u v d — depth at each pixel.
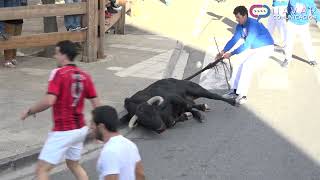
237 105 11.06
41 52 14.55
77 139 6.41
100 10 13.96
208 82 12.70
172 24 19.31
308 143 9.14
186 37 17.45
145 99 9.59
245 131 9.67
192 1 23.33
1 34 12.18
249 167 8.19
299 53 15.61
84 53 13.80
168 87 9.98
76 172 6.79
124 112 10.05
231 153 8.70
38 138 8.68
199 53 15.55
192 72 13.51
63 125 6.32
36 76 12.21
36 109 6.25
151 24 19.20
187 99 10.02
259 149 8.88
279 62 14.52
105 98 10.82
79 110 6.42
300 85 12.49
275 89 12.14
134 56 14.66
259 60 10.99
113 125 5.24
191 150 8.80
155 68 13.46
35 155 8.09
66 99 6.26
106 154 5.12
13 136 8.72
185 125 9.96
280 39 17.16
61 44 6.32
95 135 5.41
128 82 12.09
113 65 13.62
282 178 7.82
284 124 10.02
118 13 16.75
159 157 8.52
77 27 13.59
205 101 11.34
